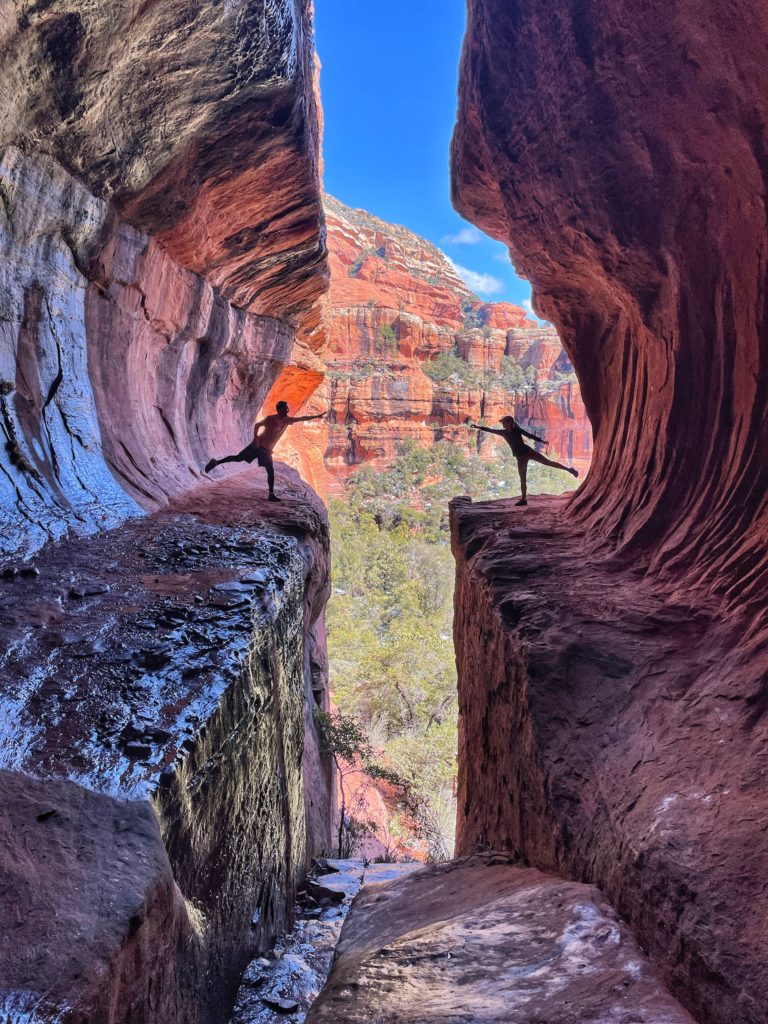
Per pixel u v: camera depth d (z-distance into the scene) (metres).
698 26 4.95
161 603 5.82
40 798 3.05
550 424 112.31
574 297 10.19
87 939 2.32
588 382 10.91
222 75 8.36
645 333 8.12
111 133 7.93
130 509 9.22
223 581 6.61
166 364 13.57
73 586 6.01
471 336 121.75
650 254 7.01
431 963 3.34
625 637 5.45
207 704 4.29
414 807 19.14
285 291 19.09
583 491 10.66
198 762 3.91
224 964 4.24
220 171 10.63
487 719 7.66
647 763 4.03
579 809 4.29
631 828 3.53
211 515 10.48
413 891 5.58
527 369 126.19
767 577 4.83
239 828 4.86
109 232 9.32
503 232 11.13
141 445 11.41
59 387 8.57
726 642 4.78
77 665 4.52
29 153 7.17
